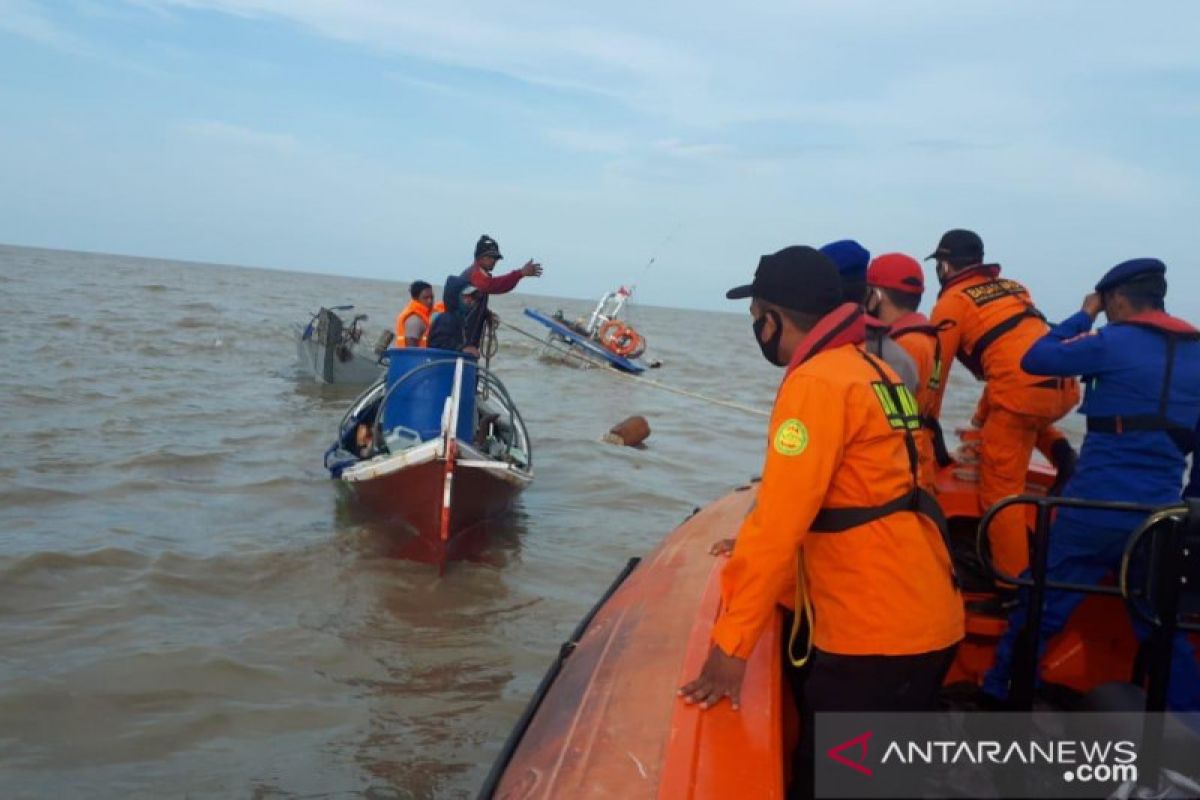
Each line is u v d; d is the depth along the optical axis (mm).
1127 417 3570
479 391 10969
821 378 2420
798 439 2381
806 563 2578
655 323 89188
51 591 6680
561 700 3285
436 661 5926
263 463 11070
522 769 2877
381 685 5570
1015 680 3086
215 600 6773
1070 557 3695
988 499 4422
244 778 4523
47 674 5418
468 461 7742
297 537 8242
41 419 12867
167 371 18891
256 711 5168
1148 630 3402
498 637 6344
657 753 2648
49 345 21406
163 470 10398
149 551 7578
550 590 7320
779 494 2379
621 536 8891
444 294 9898
